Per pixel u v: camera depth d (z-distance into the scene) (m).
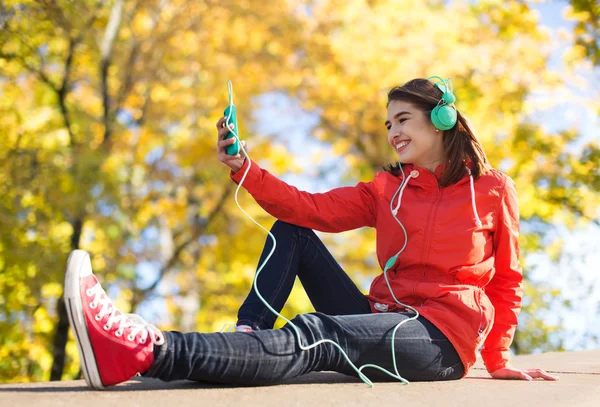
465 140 2.47
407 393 1.90
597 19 9.33
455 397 1.84
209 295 10.28
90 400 1.62
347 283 2.51
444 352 2.22
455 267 2.35
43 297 8.80
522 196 10.07
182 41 9.53
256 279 2.36
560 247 11.65
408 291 2.35
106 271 8.78
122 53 9.25
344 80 9.90
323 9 9.93
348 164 11.78
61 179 8.65
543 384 2.21
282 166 11.26
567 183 10.12
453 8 10.88
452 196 2.42
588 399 1.84
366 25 9.86
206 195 10.60
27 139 8.99
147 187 9.83
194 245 10.59
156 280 9.77
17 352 9.08
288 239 2.44
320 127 11.04
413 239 2.40
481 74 10.21
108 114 9.06
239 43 9.79
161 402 1.62
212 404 1.62
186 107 9.66
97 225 8.64
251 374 1.91
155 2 9.40
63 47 9.08
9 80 9.21
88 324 1.74
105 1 9.11
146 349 1.78
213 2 9.34
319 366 2.05
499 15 10.58
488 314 2.32
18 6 8.26
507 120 10.33
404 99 2.52
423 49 9.66
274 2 9.49
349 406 1.65
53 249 8.39
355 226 2.61
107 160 8.70
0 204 8.20
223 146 2.41
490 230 2.43
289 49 9.93
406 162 2.54
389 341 2.11
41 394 1.72
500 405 1.72
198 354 1.83
